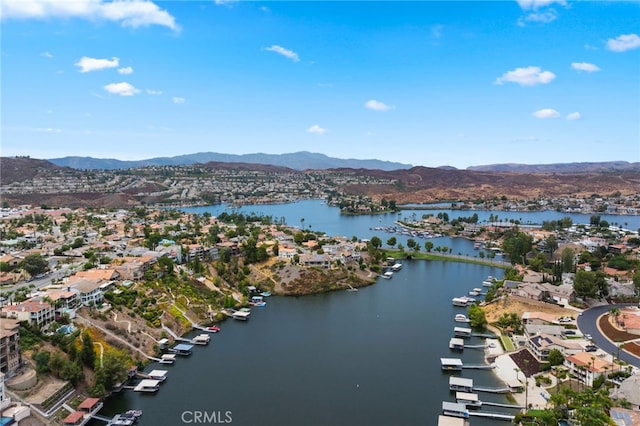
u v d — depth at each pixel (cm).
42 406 15638
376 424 16150
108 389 17975
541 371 19538
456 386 18350
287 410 16938
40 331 19350
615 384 17375
